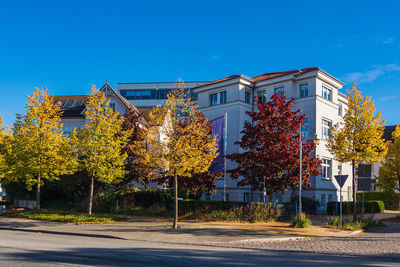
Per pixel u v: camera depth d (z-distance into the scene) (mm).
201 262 9281
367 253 11570
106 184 30250
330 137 23203
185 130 17844
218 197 32906
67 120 36969
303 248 12727
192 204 25062
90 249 11367
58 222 20250
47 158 24219
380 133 21797
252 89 35125
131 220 22344
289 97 32469
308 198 29250
